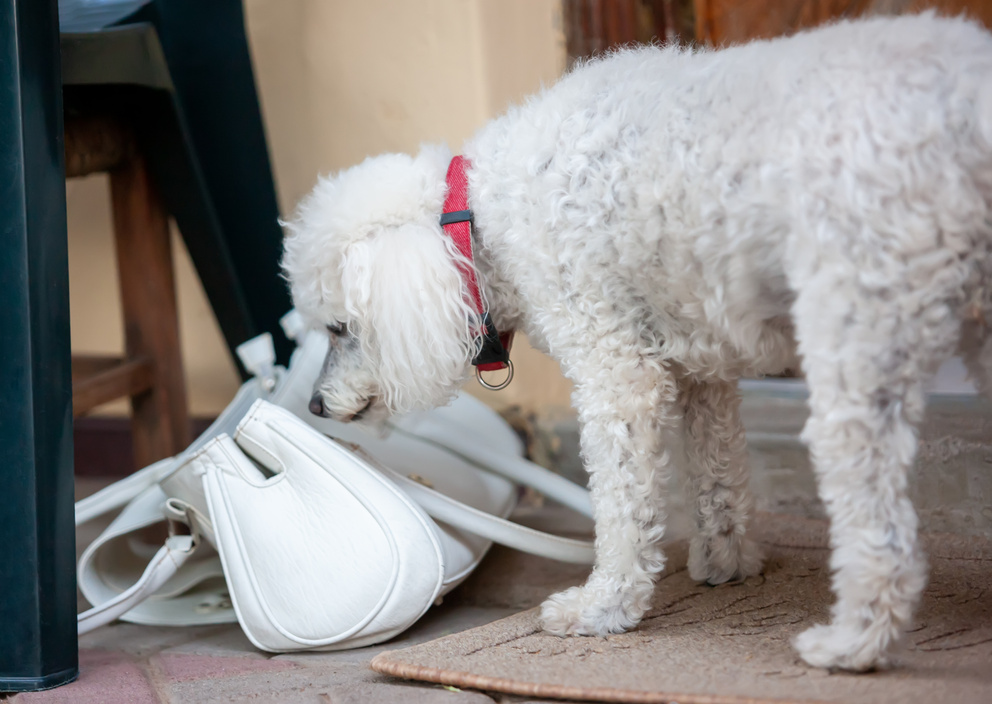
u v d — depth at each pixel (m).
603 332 1.44
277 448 1.65
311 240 1.64
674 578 1.81
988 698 1.09
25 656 1.43
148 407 2.67
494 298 1.63
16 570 1.43
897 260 1.09
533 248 1.45
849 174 1.10
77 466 3.28
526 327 1.66
